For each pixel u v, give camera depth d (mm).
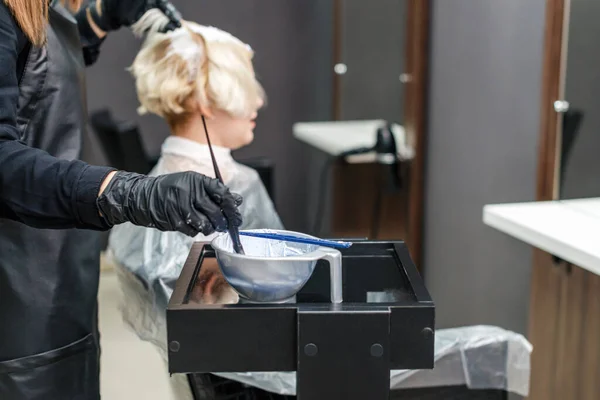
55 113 1147
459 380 1221
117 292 2805
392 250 1013
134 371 2260
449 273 2246
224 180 1373
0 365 1146
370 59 2582
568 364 1501
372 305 808
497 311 1986
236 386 1162
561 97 1641
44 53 1114
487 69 1950
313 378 803
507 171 1894
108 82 3281
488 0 1925
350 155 2770
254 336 806
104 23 1393
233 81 1323
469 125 2064
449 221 2221
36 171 884
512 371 1235
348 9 2752
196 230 834
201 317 799
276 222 1453
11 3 973
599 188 1518
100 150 3225
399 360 816
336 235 2959
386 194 2529
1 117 922
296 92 3357
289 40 3314
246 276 839
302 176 3406
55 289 1166
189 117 1350
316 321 790
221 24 3303
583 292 1438
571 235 1425
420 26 2242
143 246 1258
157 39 1330
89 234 1217
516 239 1861
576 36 1569
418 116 2305
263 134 3383
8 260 1124
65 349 1190
